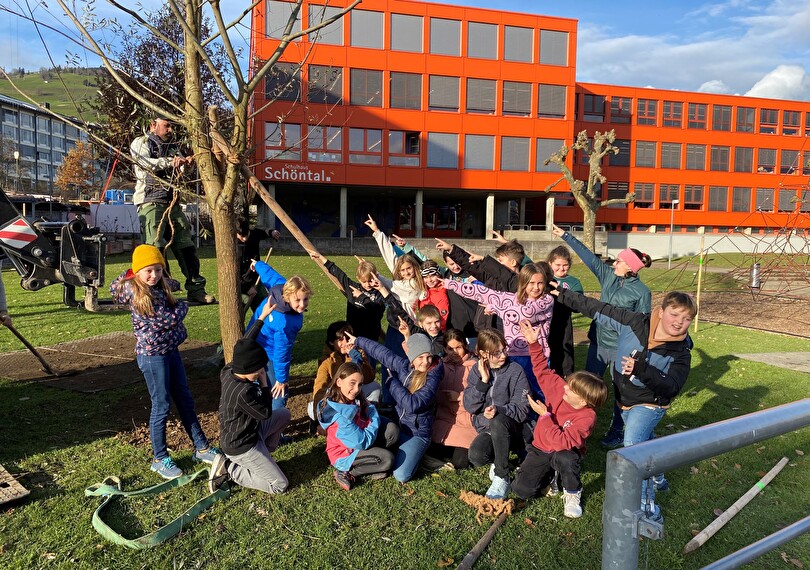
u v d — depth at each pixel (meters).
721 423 1.34
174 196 5.14
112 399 5.75
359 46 29.31
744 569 3.23
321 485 4.12
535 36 31.56
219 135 4.70
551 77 31.97
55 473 4.13
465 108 31.02
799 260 29.47
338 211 35.25
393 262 6.47
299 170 28.88
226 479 3.98
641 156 39.94
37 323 9.77
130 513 3.64
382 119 29.94
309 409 4.56
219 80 4.13
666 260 33.66
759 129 41.97
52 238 5.01
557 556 3.34
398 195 35.03
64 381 6.32
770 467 4.67
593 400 3.77
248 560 3.19
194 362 7.11
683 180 40.66
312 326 10.05
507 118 31.56
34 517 3.53
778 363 8.44
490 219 32.84
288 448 4.78
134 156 5.07
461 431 4.57
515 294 5.05
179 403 4.30
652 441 1.24
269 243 28.12
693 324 12.27
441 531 3.55
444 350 4.91
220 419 3.89
